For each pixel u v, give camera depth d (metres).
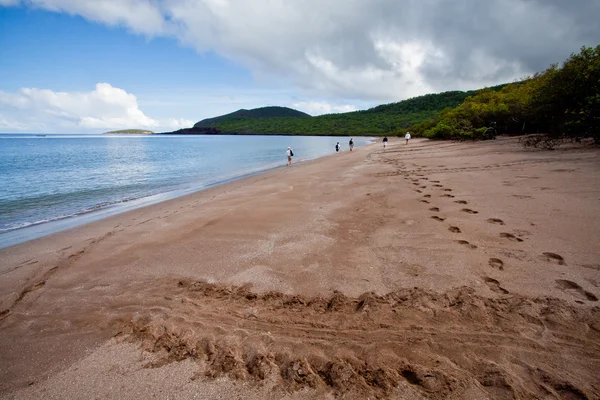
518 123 26.45
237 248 4.98
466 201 6.73
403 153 21.78
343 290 3.53
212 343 2.75
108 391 2.29
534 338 2.57
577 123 13.35
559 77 15.12
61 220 8.25
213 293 3.63
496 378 2.20
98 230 6.74
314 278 3.85
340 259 4.34
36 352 2.77
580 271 3.51
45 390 2.33
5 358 2.71
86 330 3.05
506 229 4.91
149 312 3.31
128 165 24.48
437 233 5.02
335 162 19.92
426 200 7.18
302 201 8.16
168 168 22.23
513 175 9.14
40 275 4.42
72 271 4.50
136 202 10.46
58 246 5.74
